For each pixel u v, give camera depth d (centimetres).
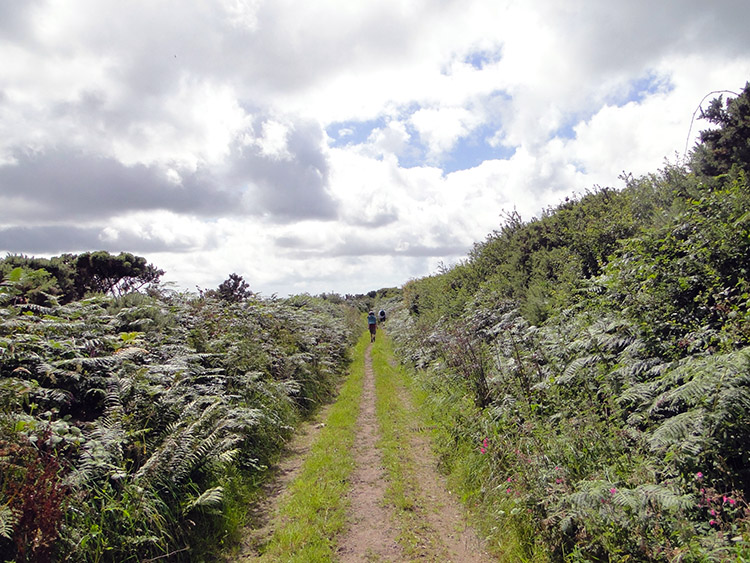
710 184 651
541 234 1120
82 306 675
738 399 307
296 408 895
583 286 729
